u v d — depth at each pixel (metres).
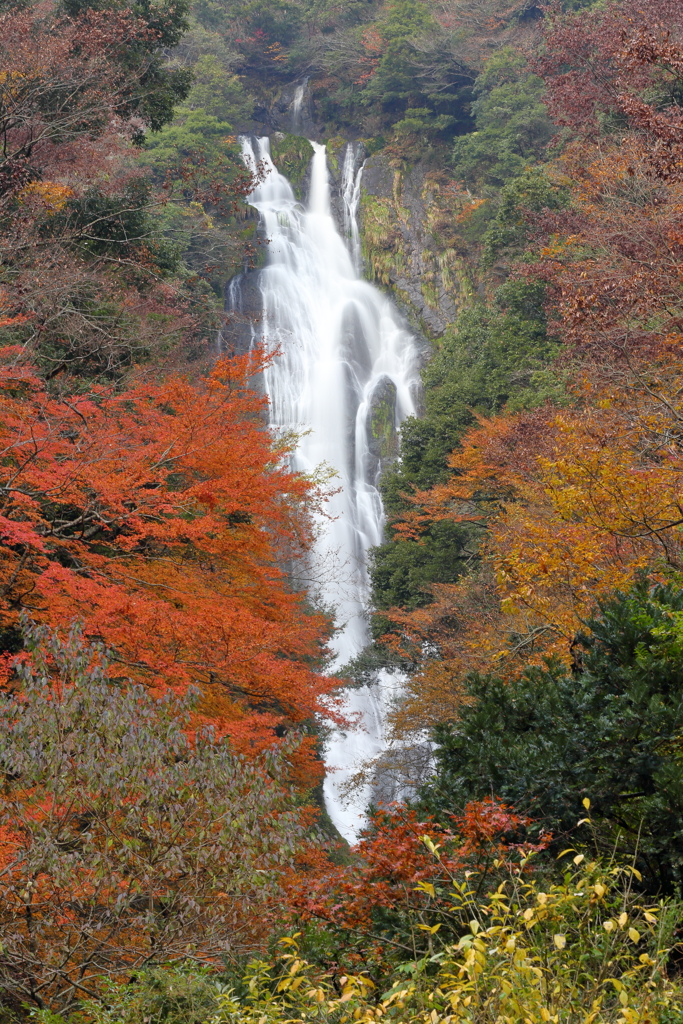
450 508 26.33
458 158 62.28
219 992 6.49
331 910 6.73
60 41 22.44
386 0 70.88
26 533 10.73
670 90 25.50
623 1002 4.46
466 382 33.16
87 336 21.17
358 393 55.56
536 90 56.47
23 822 6.88
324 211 64.56
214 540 12.89
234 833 7.05
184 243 40.38
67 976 6.92
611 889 6.34
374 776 27.31
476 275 56.47
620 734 7.03
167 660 10.78
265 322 55.97
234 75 68.88
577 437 13.54
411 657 26.77
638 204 22.16
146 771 7.04
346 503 50.75
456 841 7.00
